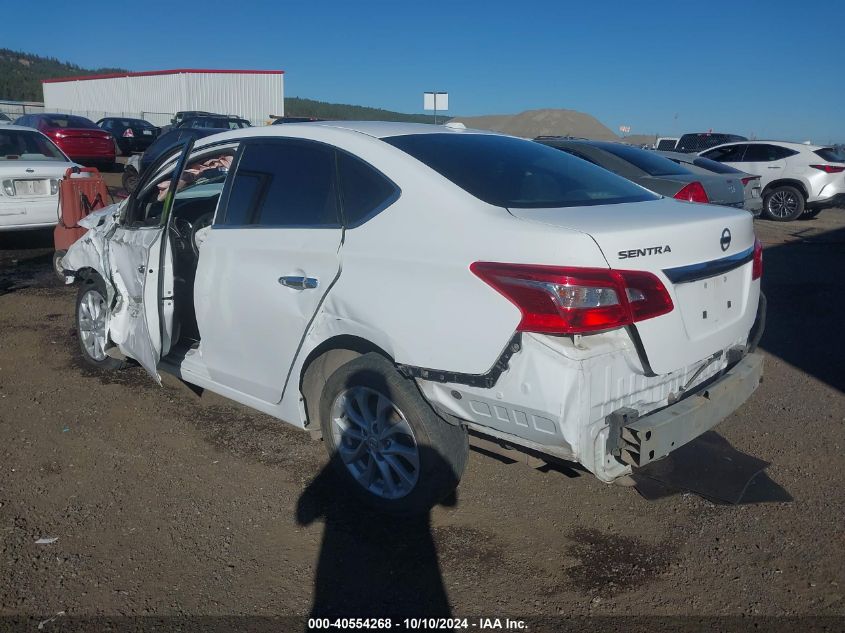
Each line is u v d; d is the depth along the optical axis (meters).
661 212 3.31
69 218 8.17
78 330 5.60
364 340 3.39
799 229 13.79
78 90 47.78
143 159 14.96
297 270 3.59
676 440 3.02
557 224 2.92
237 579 3.13
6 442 4.36
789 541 3.37
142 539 3.40
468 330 2.94
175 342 4.66
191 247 4.84
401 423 3.35
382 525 3.54
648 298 2.88
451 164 3.44
